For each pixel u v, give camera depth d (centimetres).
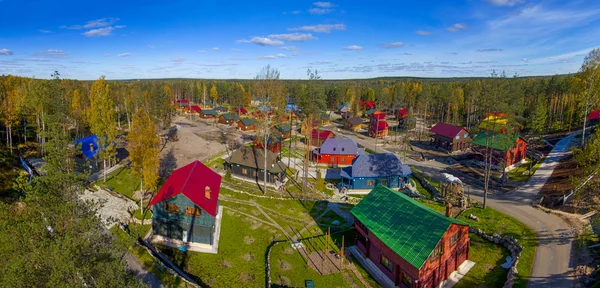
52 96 6744
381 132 10669
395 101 15512
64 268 1611
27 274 1648
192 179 4328
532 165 6675
